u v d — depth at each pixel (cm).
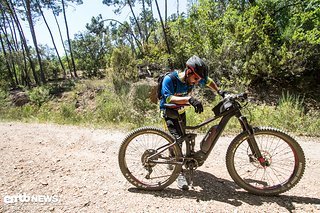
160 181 315
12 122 888
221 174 358
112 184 326
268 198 287
